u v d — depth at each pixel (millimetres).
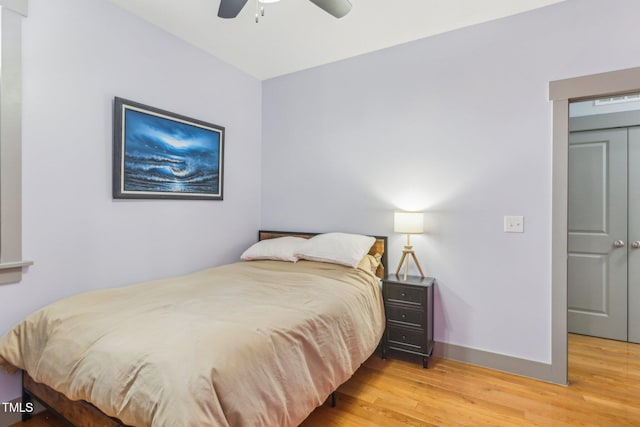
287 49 2949
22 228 1871
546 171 2326
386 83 2943
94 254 2205
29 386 1768
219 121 3143
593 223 3096
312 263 2766
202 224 2990
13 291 1845
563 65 2266
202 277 2408
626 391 2170
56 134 2006
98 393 1210
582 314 3150
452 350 2641
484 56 2529
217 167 3107
